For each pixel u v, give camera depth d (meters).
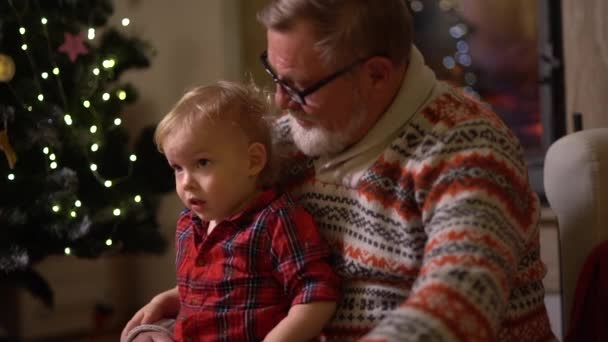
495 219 1.04
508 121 3.10
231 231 1.26
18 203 2.58
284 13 1.15
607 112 2.69
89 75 2.67
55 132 2.56
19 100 2.53
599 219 1.40
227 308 1.24
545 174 1.53
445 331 0.89
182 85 3.31
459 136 1.14
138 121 3.36
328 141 1.22
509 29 3.09
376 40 1.15
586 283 1.37
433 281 0.95
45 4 2.64
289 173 1.34
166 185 2.93
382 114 1.22
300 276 1.21
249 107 1.29
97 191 2.74
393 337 0.87
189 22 3.29
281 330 1.18
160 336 1.31
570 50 2.72
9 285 2.93
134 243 2.83
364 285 1.22
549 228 2.81
